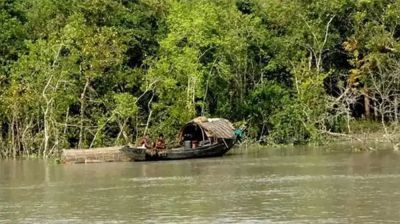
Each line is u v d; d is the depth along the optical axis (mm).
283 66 75062
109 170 50000
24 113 65938
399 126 68938
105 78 68375
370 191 33750
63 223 28359
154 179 42875
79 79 66938
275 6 76812
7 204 33969
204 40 70250
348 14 74938
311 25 74625
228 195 34344
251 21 74875
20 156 66188
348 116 69438
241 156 58656
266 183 38562
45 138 64562
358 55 73750
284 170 45062
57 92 65250
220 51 71875
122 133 66688
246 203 31625
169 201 33062
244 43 72750
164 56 70812
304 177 40656
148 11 73188
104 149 58031
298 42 74500
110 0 70188
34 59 66125
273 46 75500
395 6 71438
